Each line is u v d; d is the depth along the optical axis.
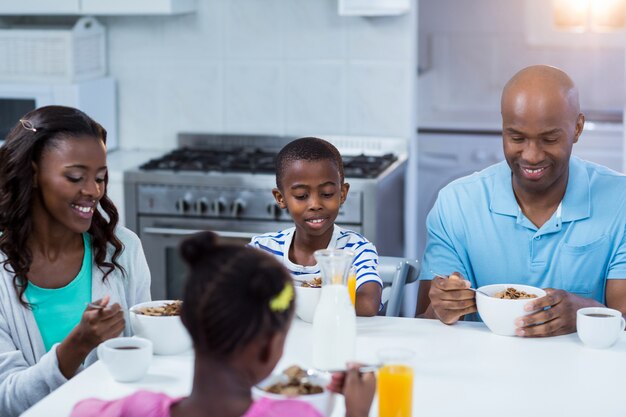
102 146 2.17
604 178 2.43
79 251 2.24
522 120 2.21
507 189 2.44
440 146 5.42
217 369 1.33
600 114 5.48
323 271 1.92
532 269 2.42
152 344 1.92
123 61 4.63
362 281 2.34
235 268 1.31
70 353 1.96
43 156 2.11
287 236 2.51
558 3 5.43
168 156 4.31
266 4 4.44
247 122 4.57
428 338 2.11
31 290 2.17
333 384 1.57
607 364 1.95
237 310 1.30
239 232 3.94
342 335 1.90
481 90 5.65
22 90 4.30
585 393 1.79
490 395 1.78
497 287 2.22
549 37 5.48
